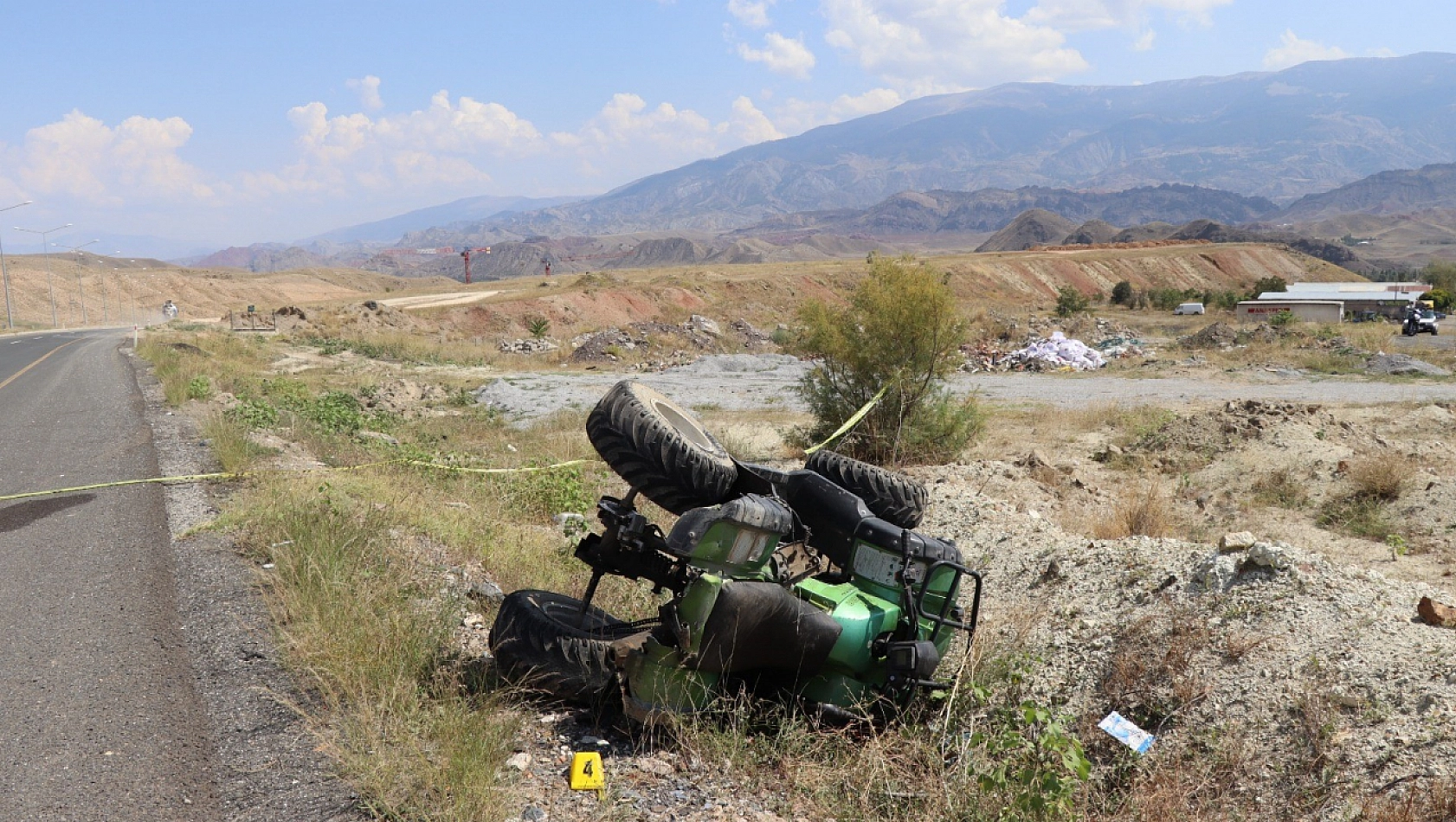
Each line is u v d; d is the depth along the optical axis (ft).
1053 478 43.01
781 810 13.96
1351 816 13.34
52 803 12.21
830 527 17.47
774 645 15.17
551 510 35.58
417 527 27.04
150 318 451.53
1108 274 503.20
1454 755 13.48
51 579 21.72
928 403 50.98
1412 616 17.88
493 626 16.47
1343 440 48.39
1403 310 276.82
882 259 50.75
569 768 14.12
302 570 20.13
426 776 12.78
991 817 13.97
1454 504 35.50
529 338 175.32
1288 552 19.86
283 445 42.68
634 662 14.98
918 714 17.07
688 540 14.35
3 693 15.49
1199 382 89.61
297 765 13.39
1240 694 16.47
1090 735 16.87
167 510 28.76
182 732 14.25
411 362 127.54
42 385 74.13
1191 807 14.30
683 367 112.88
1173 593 20.49
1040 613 22.02
